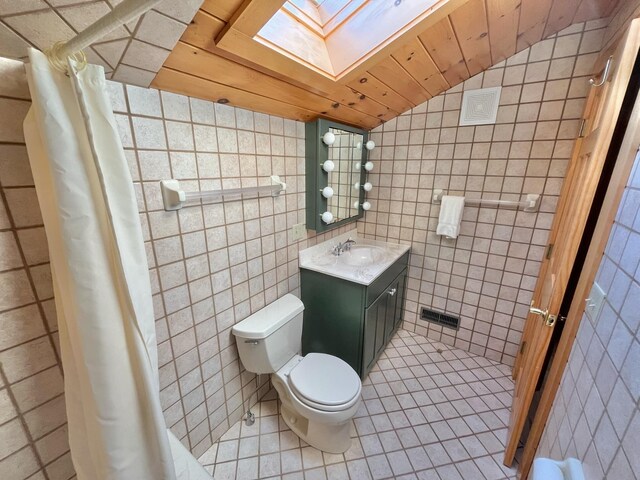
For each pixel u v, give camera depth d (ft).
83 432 2.53
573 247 3.10
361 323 5.35
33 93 1.78
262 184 4.48
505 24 3.92
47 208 2.06
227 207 4.03
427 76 4.84
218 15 2.31
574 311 2.93
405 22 3.30
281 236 5.14
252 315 4.78
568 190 4.81
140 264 2.31
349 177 6.39
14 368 2.40
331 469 4.31
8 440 2.45
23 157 2.25
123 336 2.27
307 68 3.45
